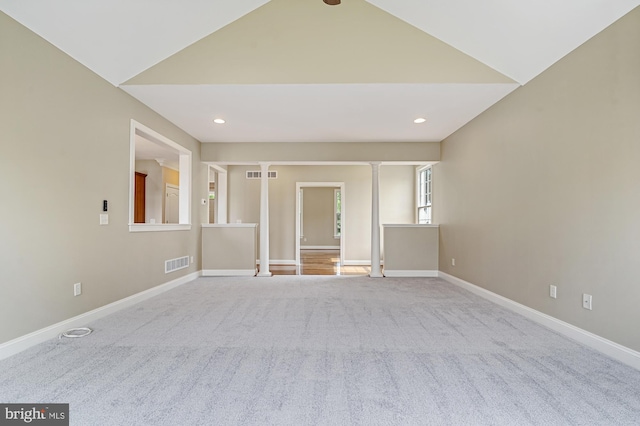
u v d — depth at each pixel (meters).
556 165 2.94
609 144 2.41
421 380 2.01
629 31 2.26
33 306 2.52
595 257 2.53
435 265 6.05
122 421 1.58
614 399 1.80
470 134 4.66
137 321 3.17
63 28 2.63
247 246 6.09
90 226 3.12
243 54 3.44
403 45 3.43
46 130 2.63
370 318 3.32
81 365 2.19
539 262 3.18
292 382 1.98
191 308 3.69
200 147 5.91
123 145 3.60
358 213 7.85
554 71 2.96
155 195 7.51
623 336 2.30
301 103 3.97
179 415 1.63
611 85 2.39
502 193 3.83
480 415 1.65
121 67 3.28
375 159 5.91
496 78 3.41
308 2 3.46
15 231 2.37
